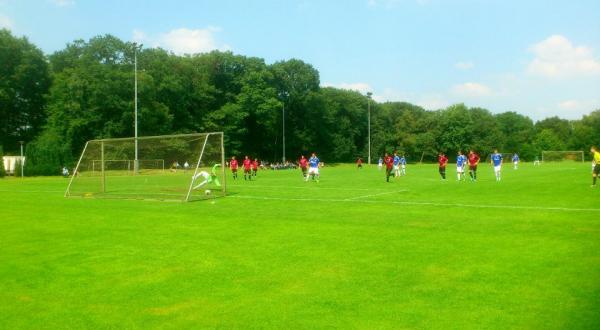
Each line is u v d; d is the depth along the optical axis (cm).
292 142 9812
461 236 1177
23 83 7162
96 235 1254
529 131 12425
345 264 901
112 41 7075
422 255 967
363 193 2417
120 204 2047
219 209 1809
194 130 8088
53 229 1359
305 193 2458
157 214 1683
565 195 2142
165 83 7444
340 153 10431
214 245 1099
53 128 6350
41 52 7438
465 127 10925
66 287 781
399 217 1524
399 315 627
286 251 1024
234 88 8962
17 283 807
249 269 875
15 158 5747
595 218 1448
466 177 3741
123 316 644
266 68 9075
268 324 605
